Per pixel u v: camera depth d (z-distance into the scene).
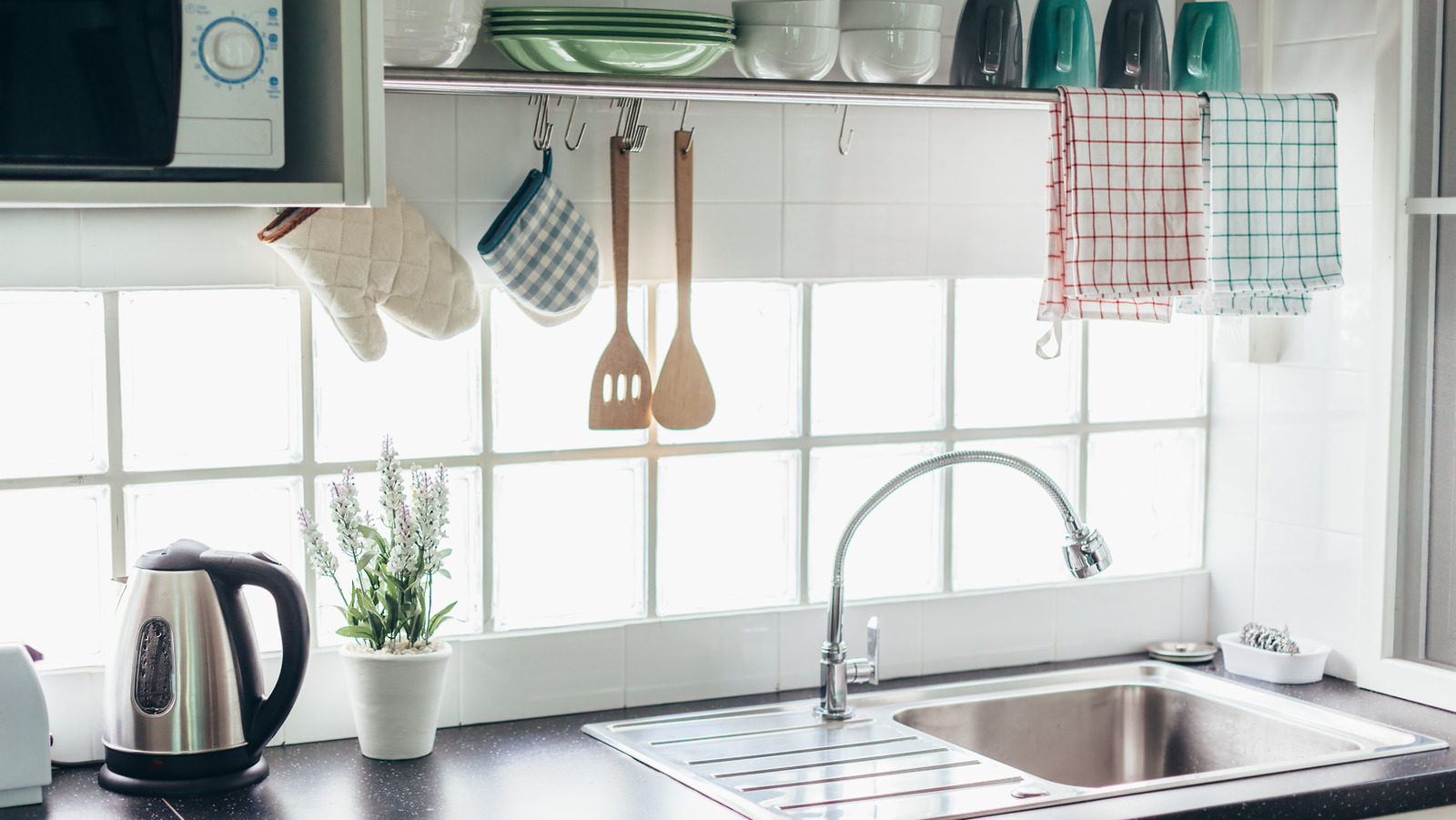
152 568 1.56
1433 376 1.98
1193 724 2.07
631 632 1.92
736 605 2.01
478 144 1.77
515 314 1.84
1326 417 2.10
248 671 1.58
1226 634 2.20
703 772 1.69
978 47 1.83
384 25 1.51
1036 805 1.56
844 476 2.05
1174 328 2.29
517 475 1.86
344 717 1.77
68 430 1.65
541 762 1.69
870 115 1.99
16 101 1.11
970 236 2.08
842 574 1.89
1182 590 2.29
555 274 1.75
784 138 1.94
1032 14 2.10
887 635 2.07
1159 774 2.11
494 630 1.85
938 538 2.12
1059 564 2.23
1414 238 1.99
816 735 1.83
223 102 1.17
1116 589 2.24
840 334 2.04
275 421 1.74
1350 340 2.06
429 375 1.81
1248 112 1.89
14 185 1.12
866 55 1.75
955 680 2.08
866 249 2.01
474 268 1.79
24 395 1.63
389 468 1.67
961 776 1.68
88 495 1.66
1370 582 2.03
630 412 1.84
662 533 1.95
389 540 1.74
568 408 1.88
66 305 1.64
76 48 1.12
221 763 1.57
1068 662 2.20
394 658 1.66
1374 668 2.03
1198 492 2.30
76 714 1.65
